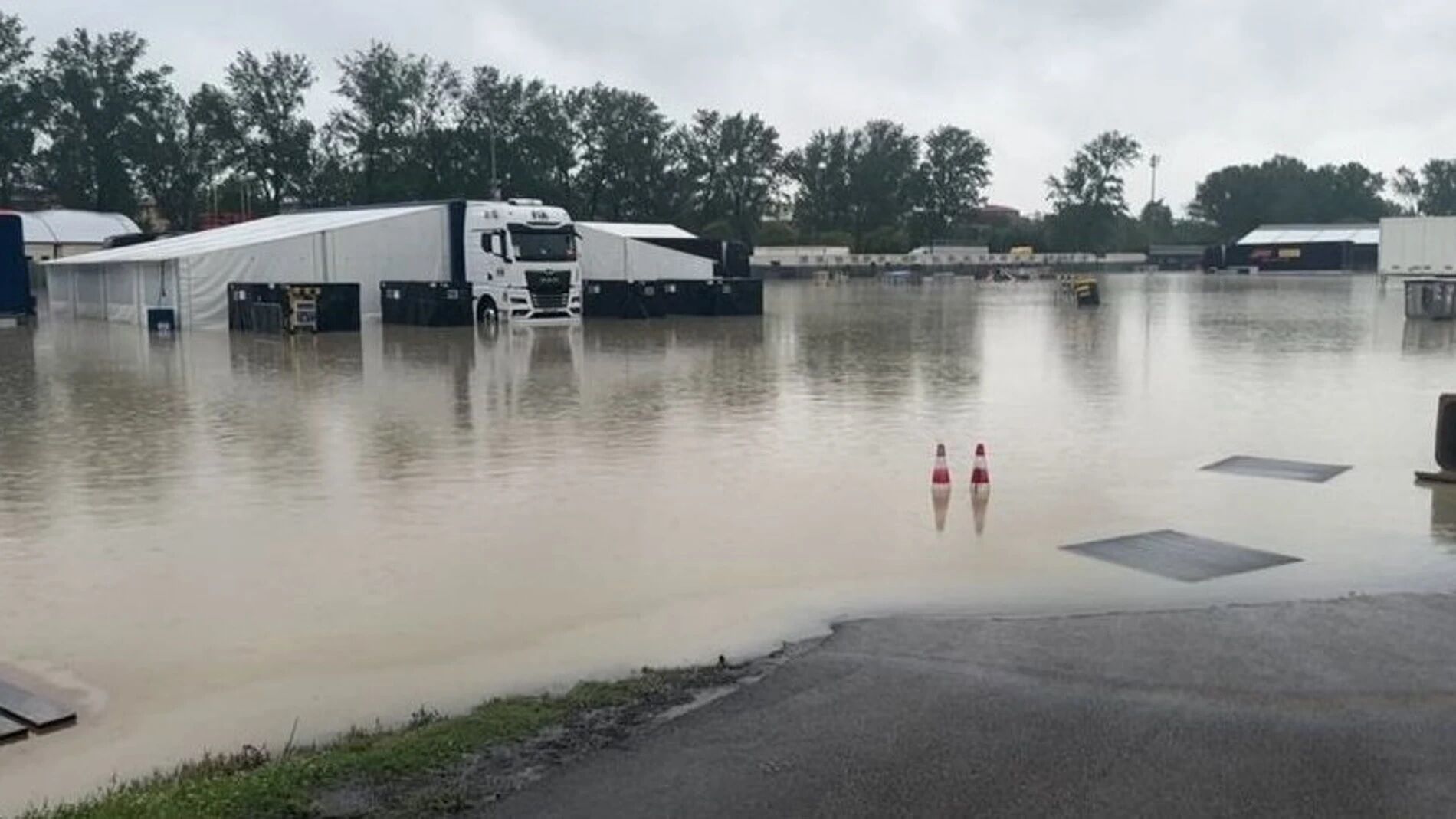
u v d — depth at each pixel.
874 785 4.75
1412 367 22.05
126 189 101.50
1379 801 4.55
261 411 16.44
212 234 45.28
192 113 102.12
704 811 4.53
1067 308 46.31
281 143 102.19
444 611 7.48
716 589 7.94
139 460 12.70
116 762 5.33
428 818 4.48
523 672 6.43
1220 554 8.80
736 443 13.65
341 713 5.88
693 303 40.41
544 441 13.77
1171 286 74.12
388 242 37.84
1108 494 10.86
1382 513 10.12
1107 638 6.75
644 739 5.29
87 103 99.31
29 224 77.00
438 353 26.05
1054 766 4.91
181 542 9.13
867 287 79.00
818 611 7.47
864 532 9.47
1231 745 5.12
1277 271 108.75
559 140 109.25
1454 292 35.25
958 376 20.81
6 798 4.95
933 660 6.41
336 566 8.47
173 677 6.38
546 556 8.74
